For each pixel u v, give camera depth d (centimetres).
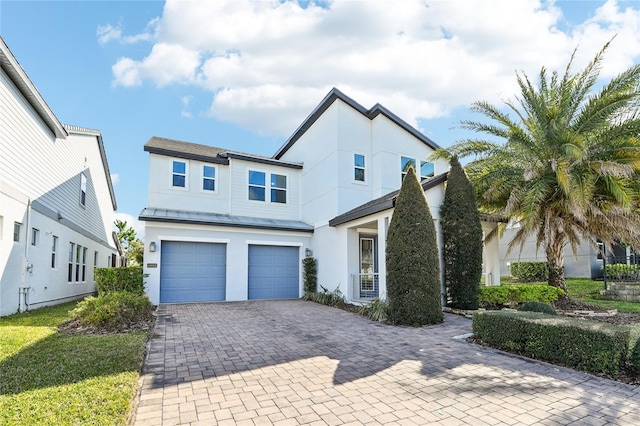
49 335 727
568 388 469
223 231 1401
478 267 1027
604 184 1009
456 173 1084
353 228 1298
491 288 1070
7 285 975
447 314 1002
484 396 445
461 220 1045
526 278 1827
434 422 379
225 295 1380
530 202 987
